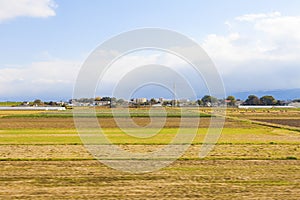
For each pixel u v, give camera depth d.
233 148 25.53
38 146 26.08
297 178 15.80
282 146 26.78
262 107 173.12
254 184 14.73
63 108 126.62
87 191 13.63
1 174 16.52
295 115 88.44
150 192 13.51
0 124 50.03
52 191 13.61
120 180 15.49
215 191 13.63
